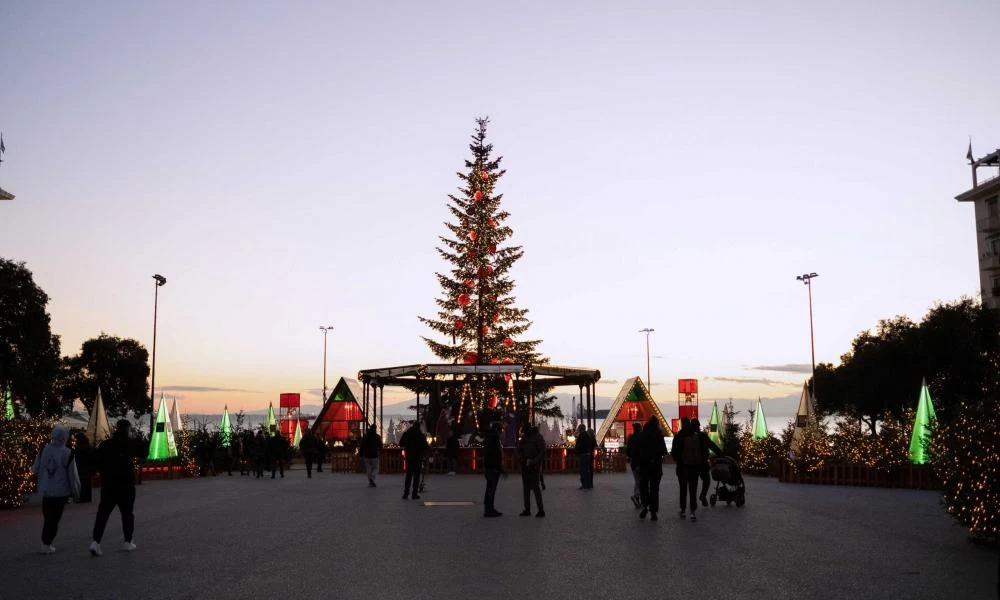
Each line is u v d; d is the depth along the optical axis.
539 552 13.30
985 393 15.06
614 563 12.12
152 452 41.66
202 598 9.77
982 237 78.00
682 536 15.27
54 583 10.79
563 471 41.12
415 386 47.50
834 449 33.22
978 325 57.59
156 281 55.72
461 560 12.50
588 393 44.00
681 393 61.34
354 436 68.44
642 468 18.41
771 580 10.68
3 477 23.31
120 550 13.95
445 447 41.28
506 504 22.62
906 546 13.83
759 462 41.78
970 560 12.30
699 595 9.75
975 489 13.83
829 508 21.00
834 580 10.66
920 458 30.03
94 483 34.78
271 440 41.03
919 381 57.94
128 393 77.31
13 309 52.94
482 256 62.16
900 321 61.78
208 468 45.22
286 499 25.14
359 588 10.31
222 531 16.53
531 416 43.22
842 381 65.69
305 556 13.01
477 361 56.12
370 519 18.72
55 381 57.62
